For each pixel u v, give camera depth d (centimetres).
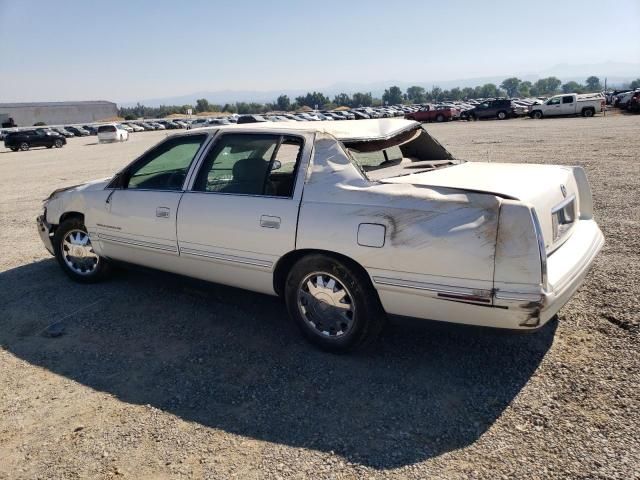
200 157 412
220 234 385
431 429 278
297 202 349
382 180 340
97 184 495
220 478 249
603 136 1858
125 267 483
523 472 243
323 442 272
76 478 253
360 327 341
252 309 446
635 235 586
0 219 904
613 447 254
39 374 353
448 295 296
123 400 318
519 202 284
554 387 307
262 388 325
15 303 480
